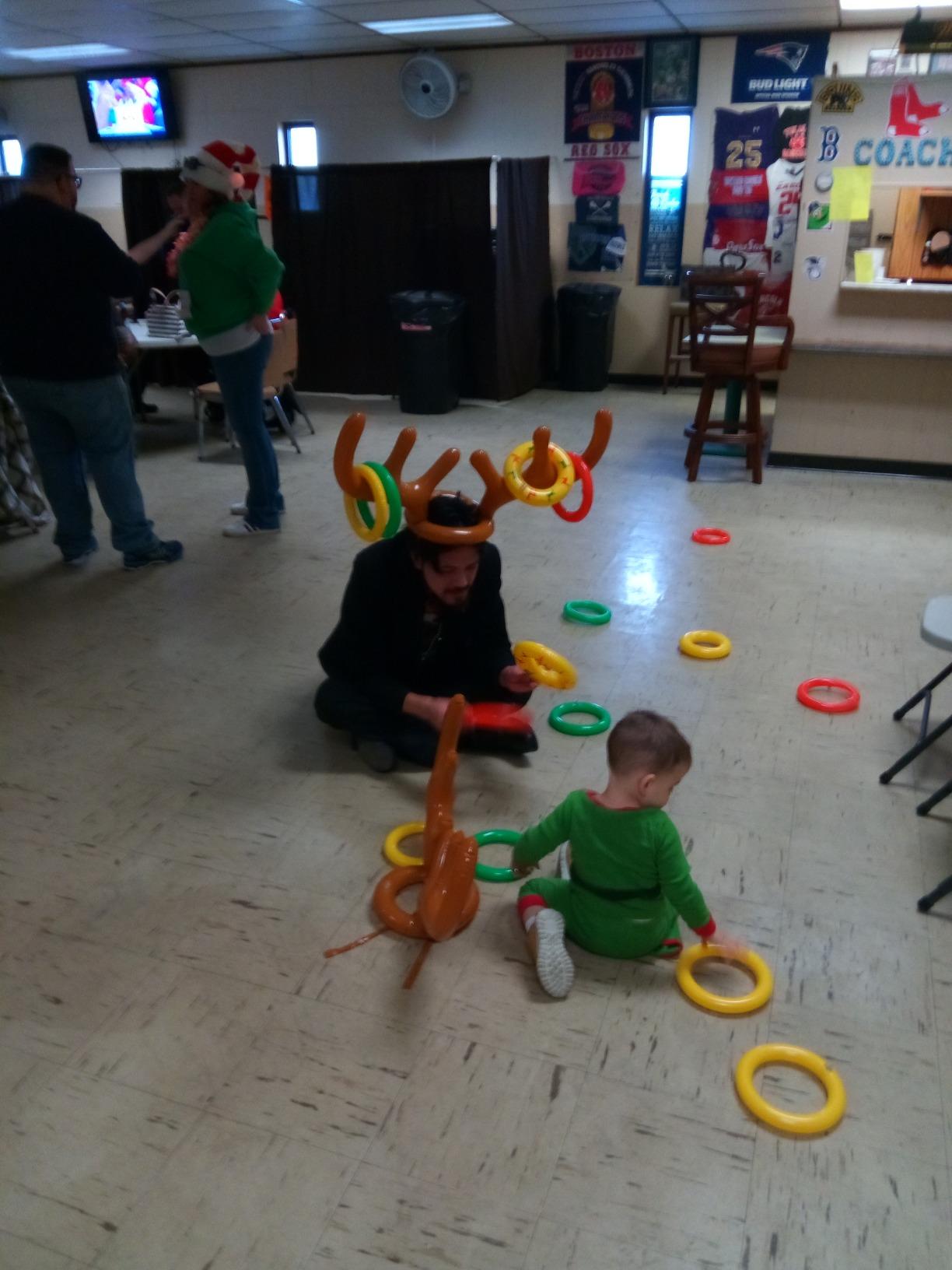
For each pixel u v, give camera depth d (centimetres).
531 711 298
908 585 400
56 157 347
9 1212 149
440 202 753
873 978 194
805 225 519
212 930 207
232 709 301
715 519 488
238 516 491
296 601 383
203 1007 187
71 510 410
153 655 337
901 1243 144
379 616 257
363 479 220
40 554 434
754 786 259
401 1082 170
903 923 209
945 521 482
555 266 878
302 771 266
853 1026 182
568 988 187
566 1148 158
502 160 725
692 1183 153
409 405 757
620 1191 151
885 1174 154
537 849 199
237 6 674
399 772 266
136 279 373
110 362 379
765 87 766
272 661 333
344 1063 174
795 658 335
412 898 216
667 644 345
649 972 196
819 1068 170
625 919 192
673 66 779
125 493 402
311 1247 143
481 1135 160
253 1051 177
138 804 251
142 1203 150
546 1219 147
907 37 512
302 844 235
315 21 725
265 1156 157
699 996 186
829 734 285
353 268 799
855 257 521
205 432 685
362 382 835
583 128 821
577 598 387
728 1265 141
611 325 848
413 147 877
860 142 499
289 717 296
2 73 954
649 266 849
